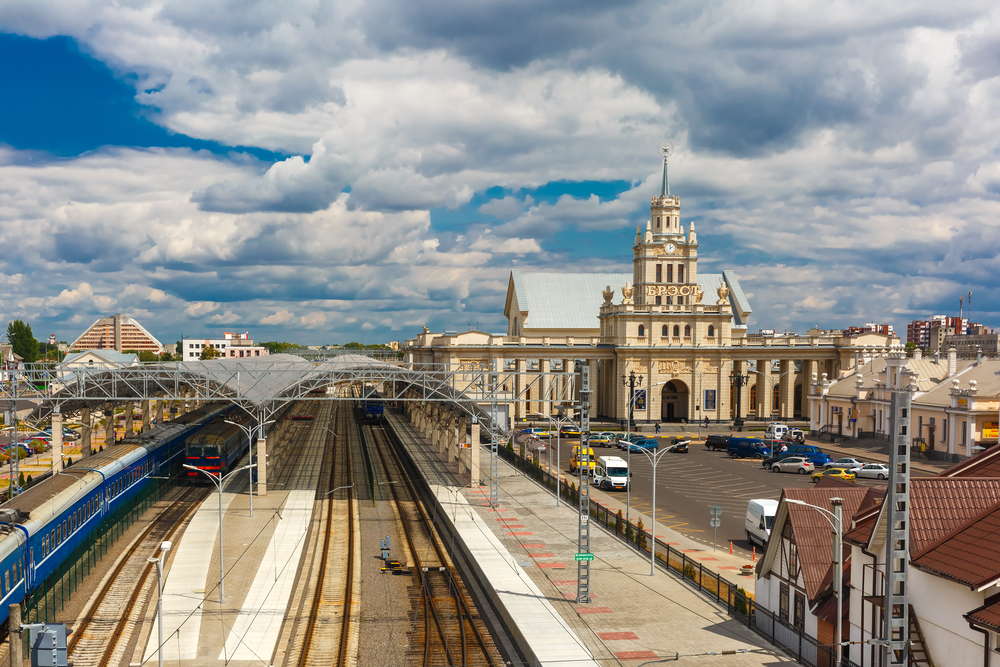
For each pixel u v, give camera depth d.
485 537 51.88
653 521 43.94
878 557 26.73
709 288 145.50
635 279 128.12
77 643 33.22
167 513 58.91
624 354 122.56
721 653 32.19
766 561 34.81
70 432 107.69
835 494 33.25
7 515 38.47
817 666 30.12
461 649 33.94
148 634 34.41
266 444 71.69
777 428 105.12
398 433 112.00
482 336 125.31
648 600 39.28
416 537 54.34
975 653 22.77
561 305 142.50
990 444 78.19
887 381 93.88
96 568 44.38
